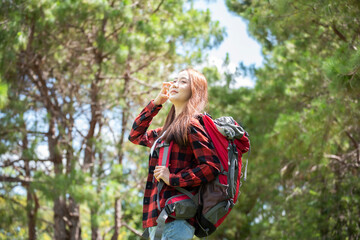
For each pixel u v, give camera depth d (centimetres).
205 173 238
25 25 1038
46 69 1232
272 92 1161
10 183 1137
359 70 587
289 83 1146
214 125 247
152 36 1116
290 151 1007
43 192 1038
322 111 842
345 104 825
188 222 246
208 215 239
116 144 1291
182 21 1311
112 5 1169
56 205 1403
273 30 909
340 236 1072
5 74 1038
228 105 1269
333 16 716
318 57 1015
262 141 1146
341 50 722
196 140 244
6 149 1043
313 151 991
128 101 1292
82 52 1218
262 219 1288
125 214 1470
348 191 1087
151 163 261
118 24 1201
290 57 1138
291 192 1241
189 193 243
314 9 746
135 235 1392
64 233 1398
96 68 1182
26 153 1088
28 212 1206
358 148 1030
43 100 1256
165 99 291
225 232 1358
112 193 1054
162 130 277
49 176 1062
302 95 1144
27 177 1180
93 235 1407
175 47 1271
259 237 1271
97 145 1267
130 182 1279
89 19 1097
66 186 1024
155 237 237
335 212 1102
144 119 292
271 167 1167
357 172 1123
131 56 1117
